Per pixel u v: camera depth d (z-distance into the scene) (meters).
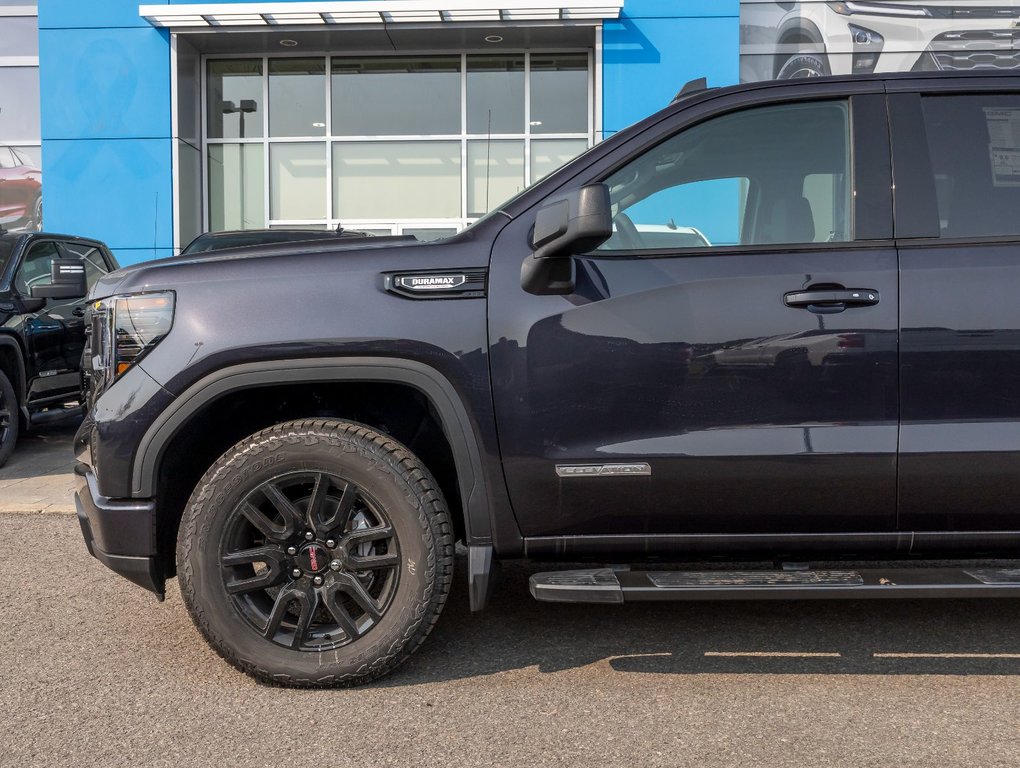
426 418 3.03
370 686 2.79
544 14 11.58
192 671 2.92
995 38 12.55
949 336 2.62
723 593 2.63
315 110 13.04
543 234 2.51
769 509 2.69
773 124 2.81
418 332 2.66
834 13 12.62
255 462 2.68
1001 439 2.62
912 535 2.72
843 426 2.64
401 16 11.62
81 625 3.35
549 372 2.66
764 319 2.64
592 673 2.88
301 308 2.67
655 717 2.56
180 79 12.21
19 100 13.18
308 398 2.99
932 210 2.71
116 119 12.09
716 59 11.72
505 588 3.74
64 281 6.51
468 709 2.62
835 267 2.66
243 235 8.56
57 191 12.18
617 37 11.72
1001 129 2.77
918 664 2.93
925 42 12.62
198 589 2.70
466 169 12.95
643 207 2.78
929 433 2.63
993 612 3.43
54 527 4.85
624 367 2.65
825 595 2.63
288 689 2.77
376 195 13.07
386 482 2.68
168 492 2.82
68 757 2.36
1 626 3.35
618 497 2.69
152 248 12.24
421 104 12.92
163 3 11.86
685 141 2.82
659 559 2.85
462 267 2.70
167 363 2.67
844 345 2.63
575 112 12.81
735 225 2.77
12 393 6.60
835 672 2.87
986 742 2.39
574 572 2.76
